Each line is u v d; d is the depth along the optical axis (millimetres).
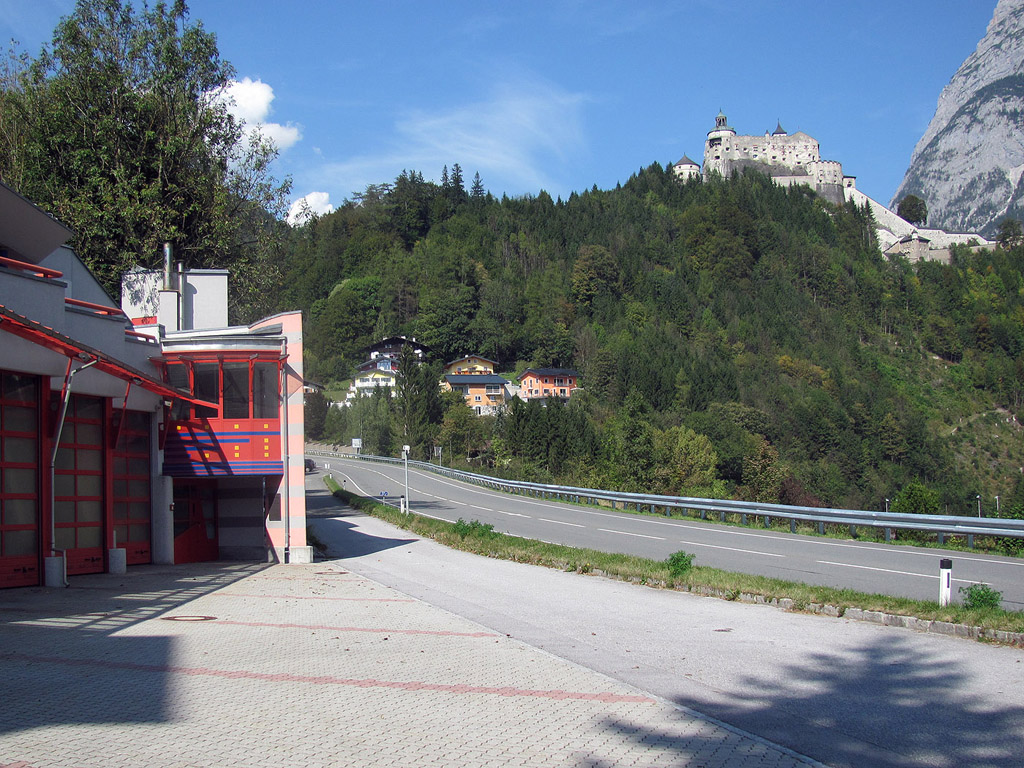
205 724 6168
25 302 14664
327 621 10969
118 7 32656
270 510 19469
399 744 5734
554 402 90812
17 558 13938
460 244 191625
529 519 31000
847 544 20906
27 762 5270
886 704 6840
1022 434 135750
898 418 118312
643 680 7715
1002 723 6297
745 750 5645
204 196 33000
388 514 31359
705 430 101875
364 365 135625
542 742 5785
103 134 31547
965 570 15242
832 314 175750
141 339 18656
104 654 8625
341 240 196000
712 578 13180
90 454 16594
